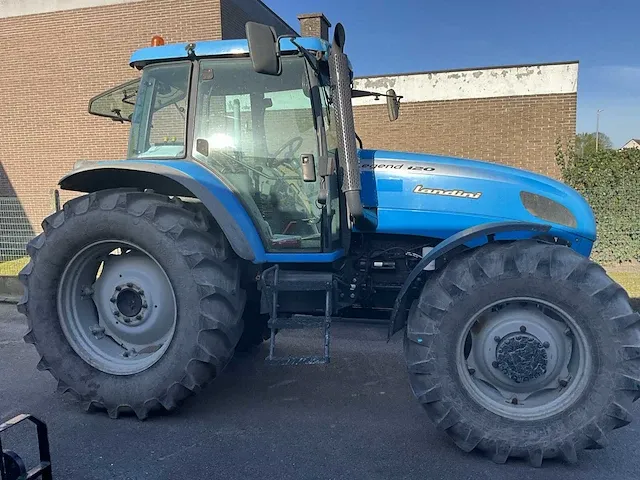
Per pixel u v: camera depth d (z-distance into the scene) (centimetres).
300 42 325
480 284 288
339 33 309
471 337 307
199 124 346
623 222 805
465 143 1041
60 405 362
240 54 336
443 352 292
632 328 278
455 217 342
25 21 1059
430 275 318
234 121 346
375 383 404
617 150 812
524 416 289
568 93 981
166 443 310
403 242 365
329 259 337
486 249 300
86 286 365
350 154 318
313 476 276
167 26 970
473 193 342
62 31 1040
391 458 294
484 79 1019
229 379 410
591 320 280
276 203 345
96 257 359
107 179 363
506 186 341
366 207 348
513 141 1017
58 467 285
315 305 351
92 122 1062
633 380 275
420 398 296
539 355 295
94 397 339
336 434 322
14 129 1109
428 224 345
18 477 229
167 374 327
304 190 342
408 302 350
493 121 1023
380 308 389
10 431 324
